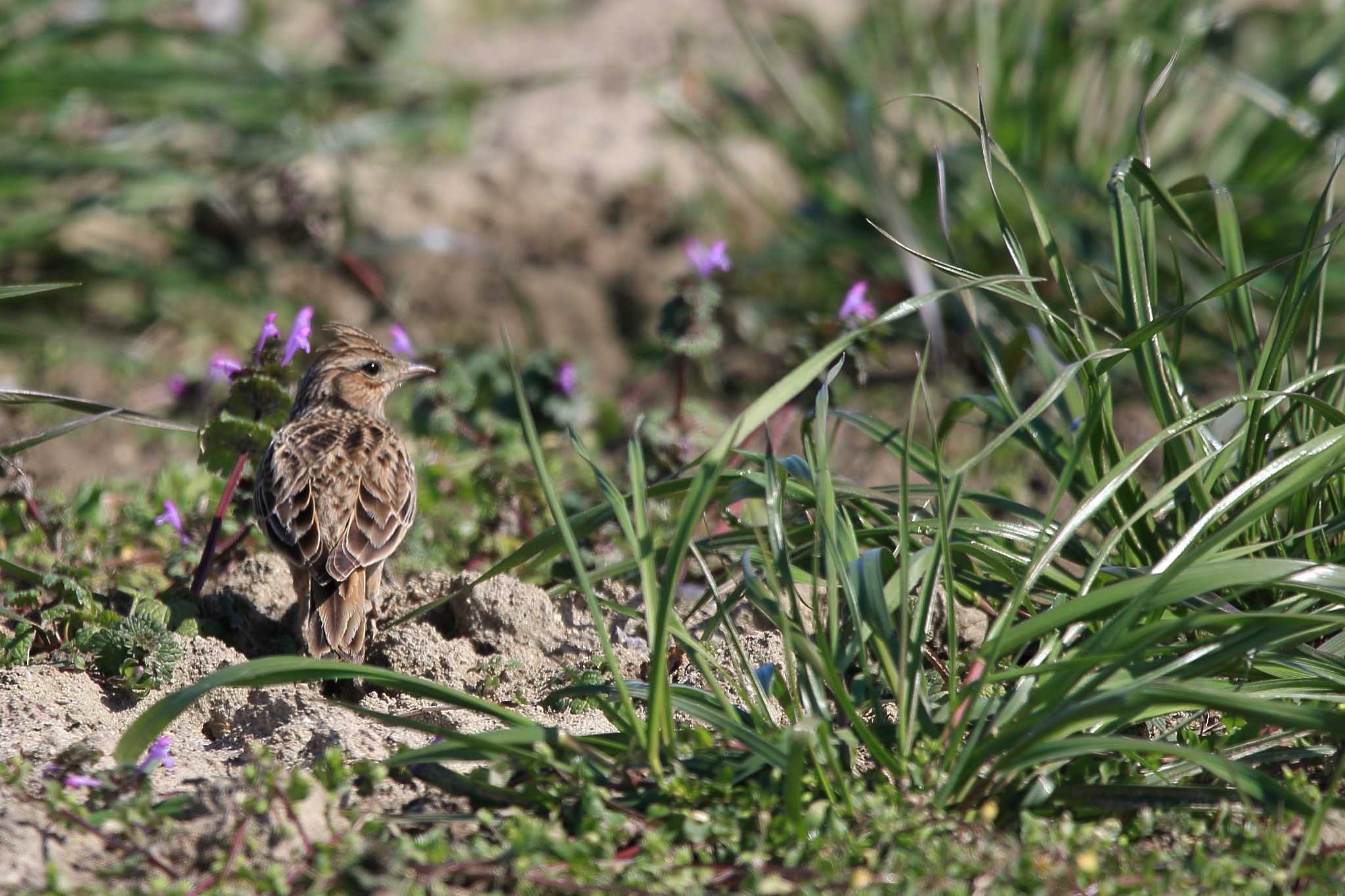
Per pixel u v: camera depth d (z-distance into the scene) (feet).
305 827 21.47
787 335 59.88
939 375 53.78
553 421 42.98
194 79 67.31
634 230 66.90
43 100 63.82
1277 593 26.94
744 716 24.17
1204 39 60.80
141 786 22.67
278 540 31.17
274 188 64.34
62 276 61.72
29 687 27.76
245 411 34.01
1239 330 30.07
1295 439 28.84
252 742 25.67
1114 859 20.67
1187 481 27.09
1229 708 20.51
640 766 22.58
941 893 19.38
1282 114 55.01
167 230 63.77
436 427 41.27
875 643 24.11
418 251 62.85
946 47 63.46
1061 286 28.19
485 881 20.48
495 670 30.19
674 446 39.34
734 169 64.13
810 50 68.69
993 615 28.43
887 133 62.54
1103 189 56.95
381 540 31.60
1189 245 55.31
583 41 85.15
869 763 23.49
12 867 20.56
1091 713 20.76
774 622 23.99
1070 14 59.06
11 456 32.63
